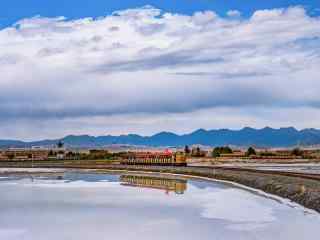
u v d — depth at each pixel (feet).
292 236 96.22
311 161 511.40
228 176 233.55
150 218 120.67
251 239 94.63
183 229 105.81
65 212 132.57
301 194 142.72
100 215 126.41
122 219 119.55
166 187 204.44
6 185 221.25
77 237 98.84
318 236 95.86
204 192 181.16
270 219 115.34
